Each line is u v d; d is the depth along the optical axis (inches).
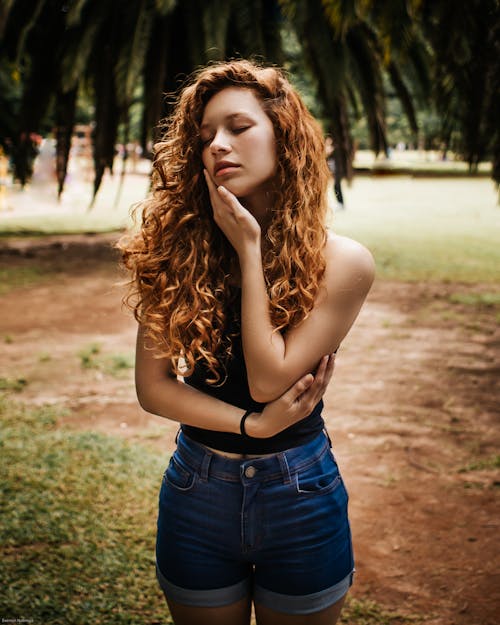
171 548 69.7
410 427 200.1
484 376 247.1
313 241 64.7
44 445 178.7
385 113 553.6
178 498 69.2
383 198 1050.7
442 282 420.8
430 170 1747.0
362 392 230.5
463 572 129.2
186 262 68.1
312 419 68.9
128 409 209.8
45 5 478.3
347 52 478.9
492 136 320.5
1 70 597.0
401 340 295.3
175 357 66.6
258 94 65.6
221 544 67.7
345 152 495.5
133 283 72.0
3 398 214.8
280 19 460.4
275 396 63.6
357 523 147.3
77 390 225.1
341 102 484.7
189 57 438.3
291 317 63.7
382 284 414.9
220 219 64.6
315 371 67.1
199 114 67.9
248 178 64.4
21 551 130.8
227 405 65.9
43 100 516.1
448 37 278.7
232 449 66.6
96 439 183.6
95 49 477.7
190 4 431.2
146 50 426.0
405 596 122.3
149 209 71.9
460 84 304.3
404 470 172.2
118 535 137.3
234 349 66.9
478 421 204.5
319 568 67.8
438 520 148.1
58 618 112.0
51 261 478.6
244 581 71.2
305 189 65.9
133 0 415.8
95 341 284.7
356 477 168.9
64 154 530.0
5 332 297.0
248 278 62.6
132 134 1546.5
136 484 158.7
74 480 159.3
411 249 543.2
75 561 128.2
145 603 117.1
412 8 261.3
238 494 66.7
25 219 737.6
